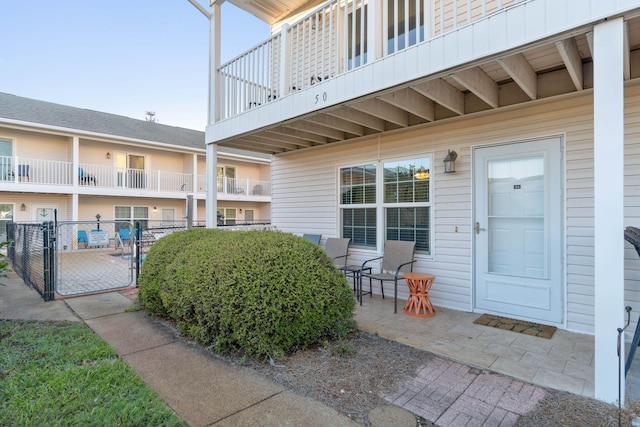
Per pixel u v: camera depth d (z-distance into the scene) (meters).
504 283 4.32
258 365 2.88
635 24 2.92
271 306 2.93
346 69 3.95
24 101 13.64
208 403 2.29
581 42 3.25
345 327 3.50
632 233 2.45
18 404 2.21
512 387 2.57
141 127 16.08
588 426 2.08
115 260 9.95
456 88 4.36
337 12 4.13
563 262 3.88
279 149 7.14
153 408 2.20
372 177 5.72
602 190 2.31
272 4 6.54
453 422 2.13
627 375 2.70
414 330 3.81
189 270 3.46
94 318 4.21
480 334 3.69
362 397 2.41
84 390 2.41
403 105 4.24
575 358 3.09
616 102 2.27
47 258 5.14
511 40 2.70
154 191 14.40
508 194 4.30
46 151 12.81
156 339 3.49
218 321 3.11
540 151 4.05
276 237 3.66
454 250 4.73
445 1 4.46
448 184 4.79
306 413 2.19
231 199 16.84
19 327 3.83
